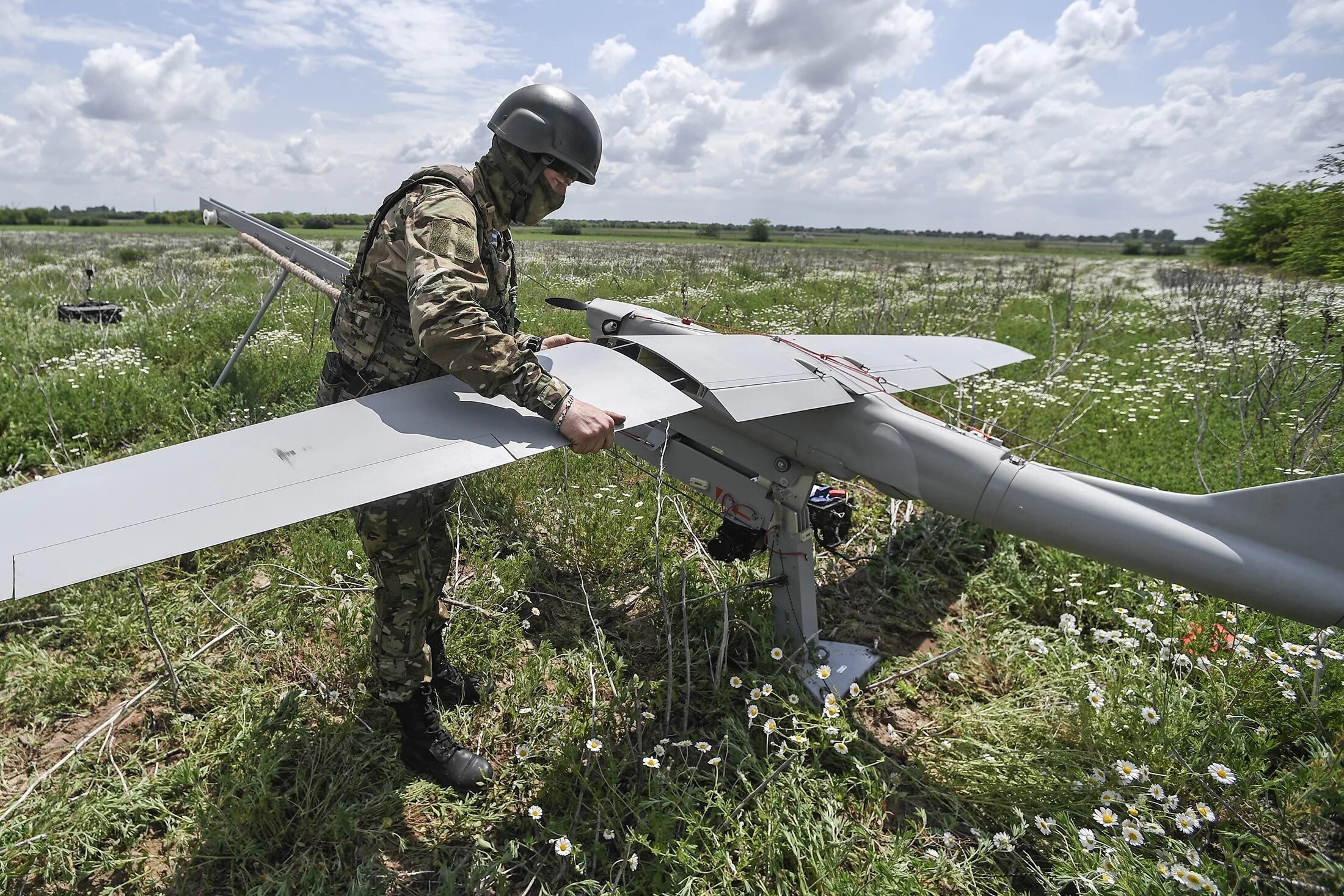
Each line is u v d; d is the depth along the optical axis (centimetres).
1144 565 225
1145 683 256
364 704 263
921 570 379
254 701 254
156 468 161
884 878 186
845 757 242
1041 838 212
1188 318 982
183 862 200
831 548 319
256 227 539
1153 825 191
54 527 138
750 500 295
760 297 1283
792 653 294
